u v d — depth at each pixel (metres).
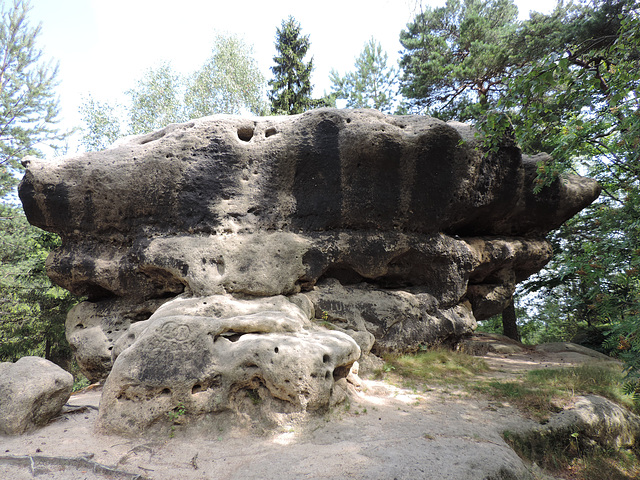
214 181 8.21
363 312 8.33
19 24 17.41
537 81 5.25
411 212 8.51
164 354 5.45
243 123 8.70
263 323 6.29
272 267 7.89
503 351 10.36
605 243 5.23
